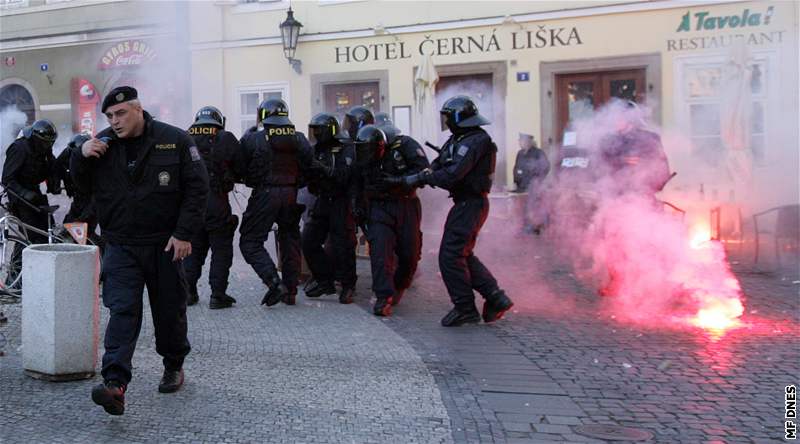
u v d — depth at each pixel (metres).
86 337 4.81
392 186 6.77
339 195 7.38
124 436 3.91
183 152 4.24
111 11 18.23
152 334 5.98
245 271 9.22
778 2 12.87
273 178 6.98
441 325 6.58
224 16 16.69
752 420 4.30
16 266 7.43
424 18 15.12
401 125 15.42
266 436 3.95
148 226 4.23
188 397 4.52
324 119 7.29
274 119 6.96
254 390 4.69
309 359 5.42
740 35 13.13
